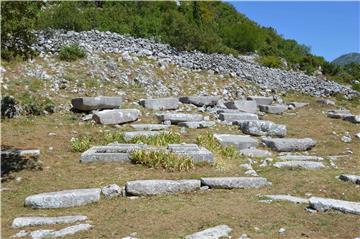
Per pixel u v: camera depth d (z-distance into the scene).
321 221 6.32
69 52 17.33
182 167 9.19
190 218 6.40
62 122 12.59
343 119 15.49
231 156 10.58
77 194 7.31
